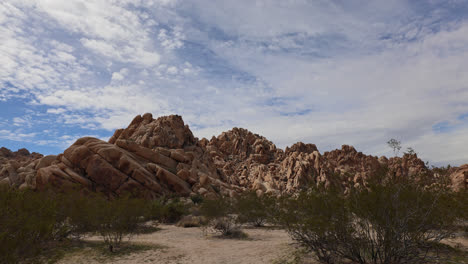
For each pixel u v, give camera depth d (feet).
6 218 27.50
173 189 166.20
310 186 30.89
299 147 392.88
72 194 51.62
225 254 41.06
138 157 177.68
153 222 91.81
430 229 25.04
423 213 24.49
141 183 153.58
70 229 49.01
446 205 24.22
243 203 81.41
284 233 64.75
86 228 49.06
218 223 66.80
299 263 29.58
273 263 31.81
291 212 31.22
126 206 49.01
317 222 26.84
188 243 52.24
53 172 141.08
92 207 48.24
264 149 376.48
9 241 24.48
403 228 24.22
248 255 38.50
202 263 35.81
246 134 426.92
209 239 57.52
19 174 167.63
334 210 27.14
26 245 26.55
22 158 316.40
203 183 180.86
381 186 25.82
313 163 257.34
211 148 381.40
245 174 316.19
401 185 25.26
